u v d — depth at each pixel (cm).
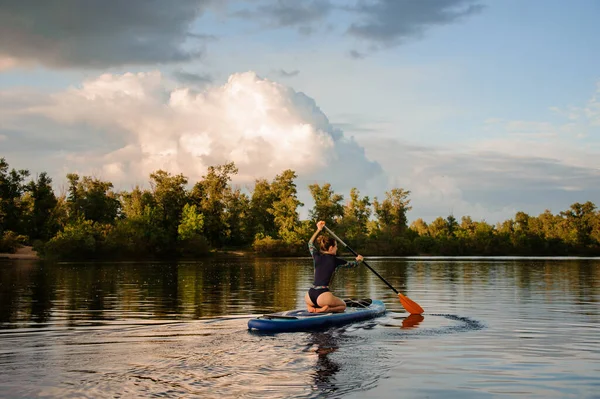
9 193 7256
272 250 7769
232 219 8644
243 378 557
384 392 510
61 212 8012
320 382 542
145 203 8100
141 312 1164
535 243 9306
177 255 7081
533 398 494
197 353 680
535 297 1463
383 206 10675
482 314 1088
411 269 3381
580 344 750
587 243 9644
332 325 922
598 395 504
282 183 9388
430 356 663
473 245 8975
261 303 1364
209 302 1384
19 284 2073
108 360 643
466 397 497
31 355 676
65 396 500
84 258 5962
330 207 9256
